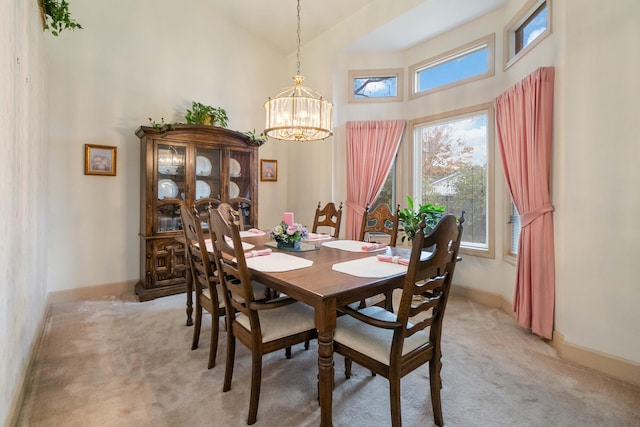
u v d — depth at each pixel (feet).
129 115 11.05
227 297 5.66
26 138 5.77
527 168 8.04
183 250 11.14
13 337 4.80
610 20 6.06
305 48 14.20
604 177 6.23
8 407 4.52
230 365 5.69
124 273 11.08
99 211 10.57
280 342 5.16
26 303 5.86
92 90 10.34
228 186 12.10
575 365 6.54
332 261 6.00
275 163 15.05
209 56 12.85
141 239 10.97
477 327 8.45
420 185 12.35
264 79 14.52
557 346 7.19
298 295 4.54
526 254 7.98
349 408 5.24
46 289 9.24
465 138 11.04
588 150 6.43
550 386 5.84
